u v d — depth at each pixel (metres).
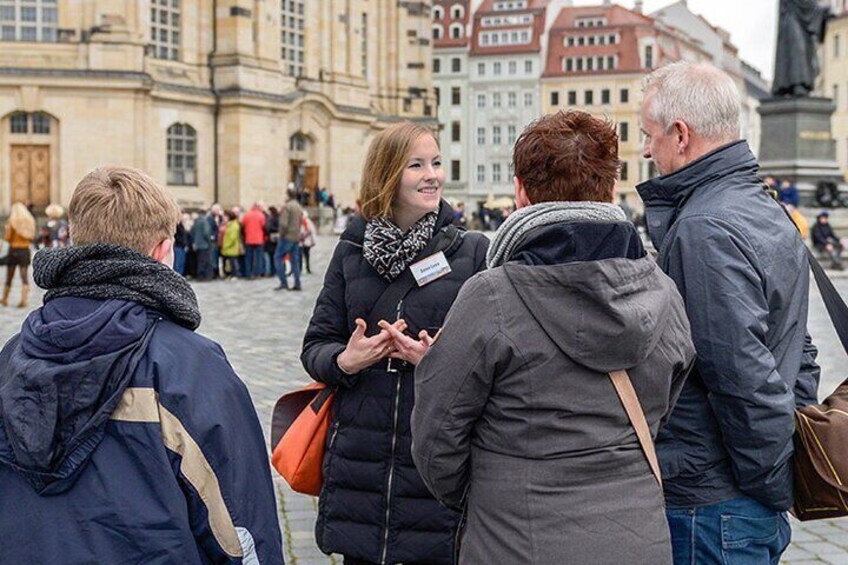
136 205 3.82
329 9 64.75
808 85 35.00
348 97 66.19
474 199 117.88
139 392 3.55
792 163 34.88
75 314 3.62
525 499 3.68
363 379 5.36
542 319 3.68
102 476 3.49
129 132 51.53
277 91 59.25
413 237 5.38
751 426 4.21
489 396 3.79
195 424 3.55
